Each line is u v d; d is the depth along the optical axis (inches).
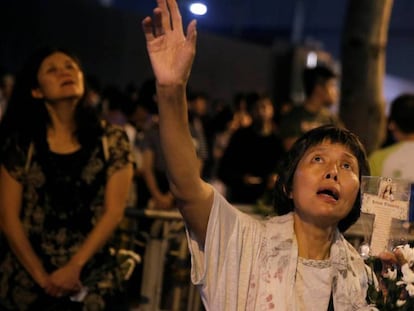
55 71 174.2
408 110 200.4
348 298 106.3
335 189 105.2
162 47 102.3
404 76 860.6
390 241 110.0
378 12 279.4
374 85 281.6
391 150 198.5
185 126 101.7
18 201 172.1
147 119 319.6
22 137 173.2
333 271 106.3
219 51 631.2
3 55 488.7
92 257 175.3
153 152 280.8
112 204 174.4
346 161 107.5
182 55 100.0
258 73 670.5
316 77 264.5
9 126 174.9
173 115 101.1
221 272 105.4
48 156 172.7
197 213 104.7
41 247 171.8
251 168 323.0
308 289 105.3
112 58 535.2
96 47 527.5
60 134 175.2
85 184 173.8
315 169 106.7
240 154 323.9
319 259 107.6
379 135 282.7
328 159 107.2
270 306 104.1
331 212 105.2
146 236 200.4
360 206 110.8
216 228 104.9
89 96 177.5
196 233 106.0
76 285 171.5
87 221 173.8
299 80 684.7
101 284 175.8
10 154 172.7
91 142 175.2
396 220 110.2
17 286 172.1
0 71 396.2
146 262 200.1
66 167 173.2
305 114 265.4
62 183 172.6
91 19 525.7
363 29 279.9
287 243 105.9
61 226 172.6
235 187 324.5
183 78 100.5
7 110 176.1
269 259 105.6
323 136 109.5
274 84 686.5
